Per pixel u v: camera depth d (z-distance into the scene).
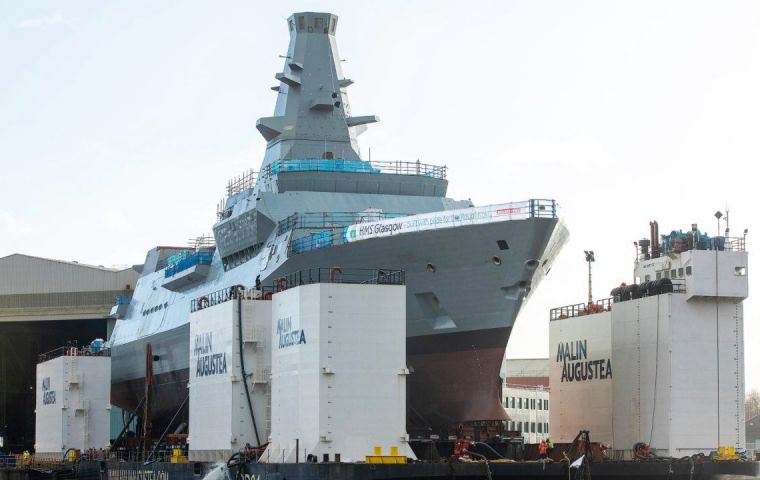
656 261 65.56
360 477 48.72
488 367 66.38
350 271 67.25
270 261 72.94
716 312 62.69
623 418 65.81
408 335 67.00
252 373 59.62
